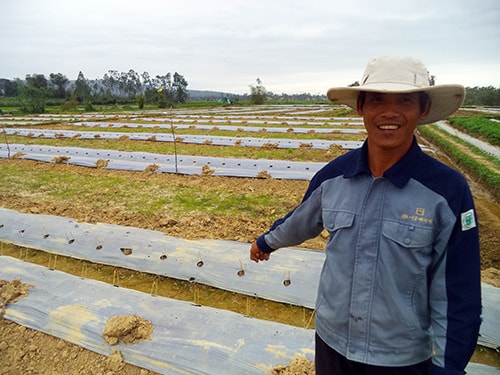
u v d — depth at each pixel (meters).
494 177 7.79
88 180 8.17
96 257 4.51
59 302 3.38
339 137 14.05
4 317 3.30
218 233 5.00
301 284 3.73
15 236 5.08
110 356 2.80
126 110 40.03
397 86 1.22
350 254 1.37
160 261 4.29
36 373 2.79
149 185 7.68
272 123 19.97
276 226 1.88
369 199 1.34
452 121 20.64
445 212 1.20
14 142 13.38
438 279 1.24
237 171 8.47
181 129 17.22
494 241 4.84
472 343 1.21
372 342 1.36
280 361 2.64
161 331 2.98
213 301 3.71
